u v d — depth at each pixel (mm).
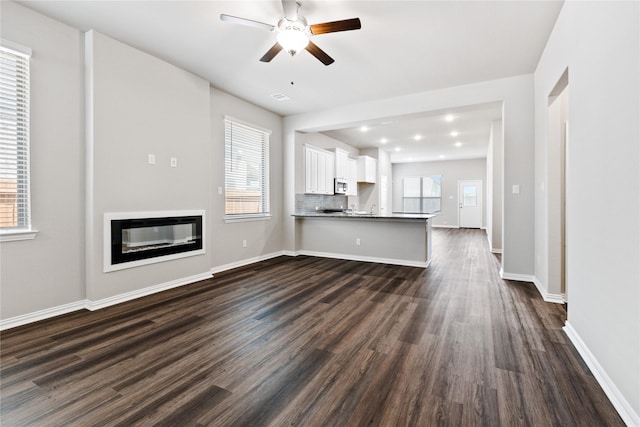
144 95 3215
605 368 1620
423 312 2773
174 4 2426
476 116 5590
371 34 2820
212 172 4238
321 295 3277
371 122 4902
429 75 3723
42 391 1621
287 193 5645
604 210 1646
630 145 1379
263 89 4242
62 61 2684
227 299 3143
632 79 1359
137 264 3178
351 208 8414
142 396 1582
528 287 3557
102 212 2883
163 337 2268
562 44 2414
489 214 7047
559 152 3023
